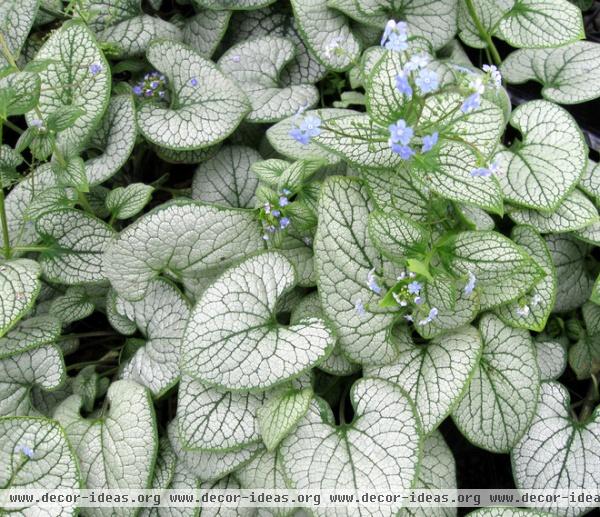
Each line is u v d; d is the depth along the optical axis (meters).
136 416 0.93
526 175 0.97
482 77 0.89
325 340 0.92
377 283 0.92
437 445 0.95
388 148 0.92
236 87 1.03
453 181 0.90
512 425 0.93
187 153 1.04
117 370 1.01
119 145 0.99
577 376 1.01
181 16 1.12
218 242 0.95
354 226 0.94
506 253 0.91
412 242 0.91
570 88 1.03
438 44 1.06
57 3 1.07
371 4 1.05
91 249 0.98
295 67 1.09
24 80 0.92
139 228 0.94
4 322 0.91
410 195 0.95
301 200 0.97
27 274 0.93
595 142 1.10
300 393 0.92
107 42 1.05
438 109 0.90
